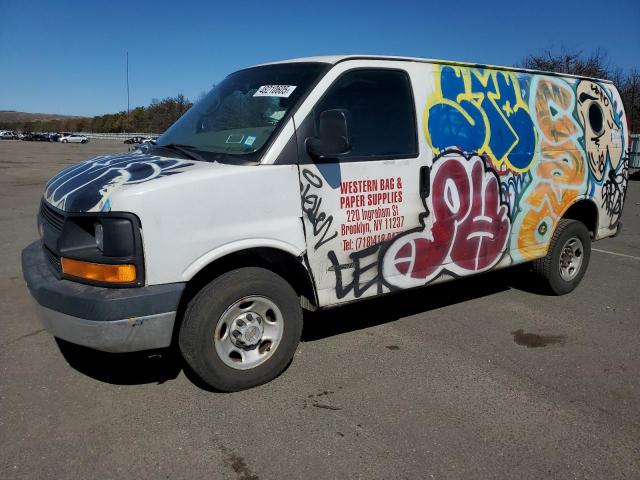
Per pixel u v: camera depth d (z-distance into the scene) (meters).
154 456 2.83
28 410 3.23
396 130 3.95
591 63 30.94
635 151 20.17
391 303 5.32
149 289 3.04
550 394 3.58
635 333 4.68
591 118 5.52
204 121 4.08
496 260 4.72
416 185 4.02
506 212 4.69
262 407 3.33
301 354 4.11
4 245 7.34
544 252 5.25
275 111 3.62
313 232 3.57
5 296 5.20
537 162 4.89
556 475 2.77
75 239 3.13
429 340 4.43
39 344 4.14
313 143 3.45
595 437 3.11
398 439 3.03
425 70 4.19
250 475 2.71
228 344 3.41
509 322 4.88
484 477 2.74
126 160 3.73
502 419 3.27
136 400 3.38
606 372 3.93
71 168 3.90
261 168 3.34
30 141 71.62
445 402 3.44
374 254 3.88
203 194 3.15
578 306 5.36
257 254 3.55
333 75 3.71
